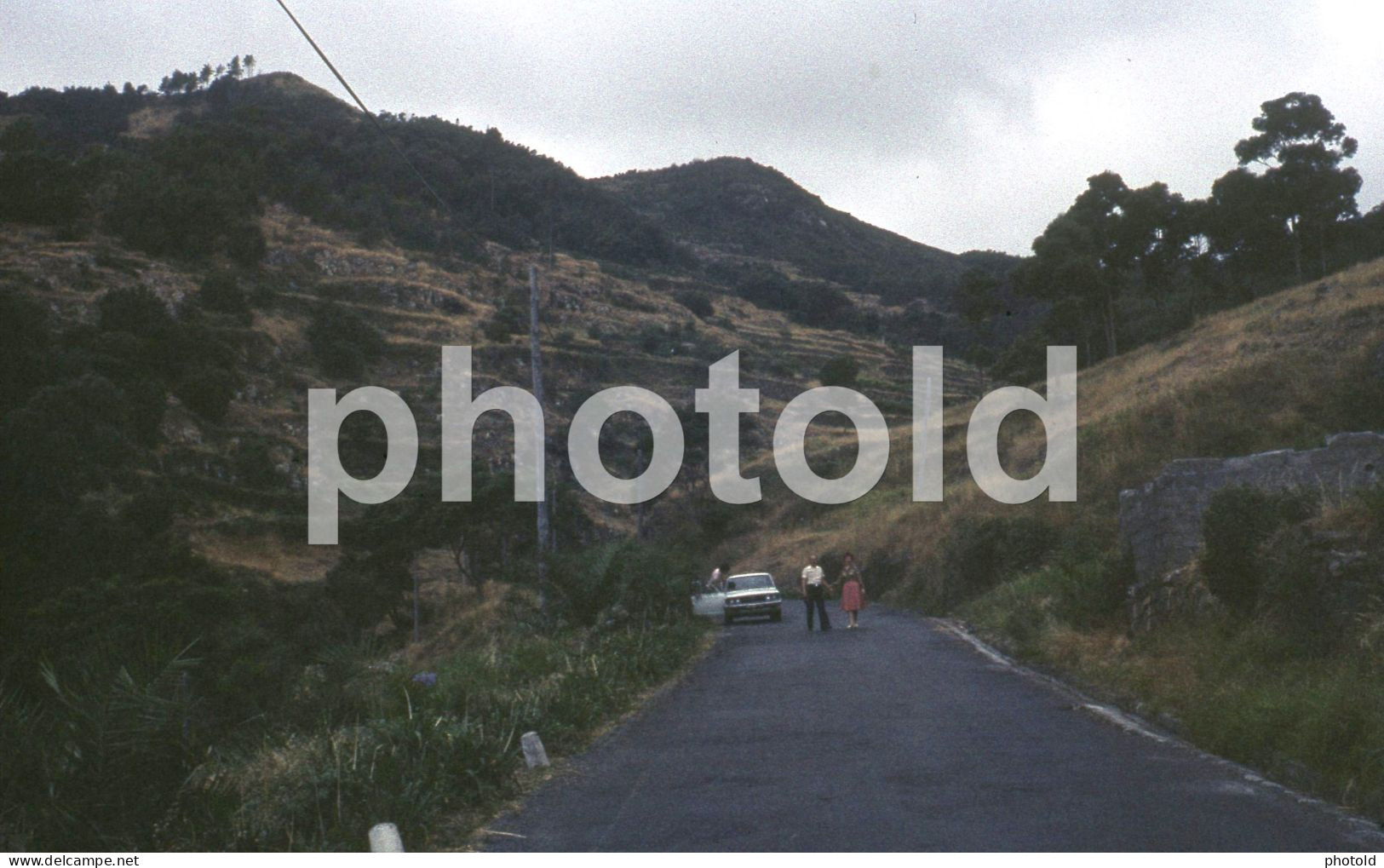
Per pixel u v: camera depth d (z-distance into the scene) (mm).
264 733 9672
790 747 10984
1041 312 142500
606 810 8555
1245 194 74500
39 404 47000
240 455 87250
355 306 131625
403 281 141125
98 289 107625
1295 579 12117
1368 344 32844
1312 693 9469
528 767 10625
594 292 163375
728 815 8039
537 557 25562
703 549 76250
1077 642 16781
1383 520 12016
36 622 14375
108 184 140875
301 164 183250
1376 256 73625
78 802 6652
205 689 8531
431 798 8430
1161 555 17656
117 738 6859
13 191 123875
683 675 19156
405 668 12586
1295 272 76000
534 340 26078
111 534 28812
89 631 8609
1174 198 78000
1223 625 13281
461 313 140625
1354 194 73812
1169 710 11539
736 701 15125
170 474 78000
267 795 8211
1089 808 7691
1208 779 8641
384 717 10477
